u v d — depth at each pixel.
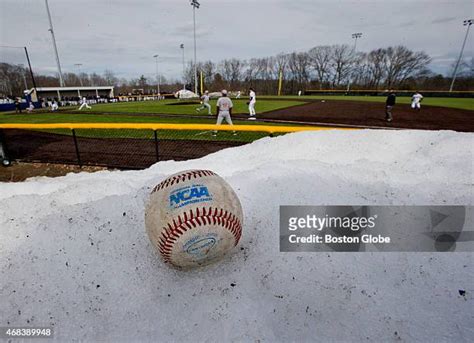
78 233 2.42
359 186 2.91
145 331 1.71
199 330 1.70
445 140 3.49
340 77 72.50
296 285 1.94
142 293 1.96
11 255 2.19
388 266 2.04
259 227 2.54
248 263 2.19
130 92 88.88
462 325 1.59
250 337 1.63
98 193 3.06
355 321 1.68
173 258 2.00
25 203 2.77
